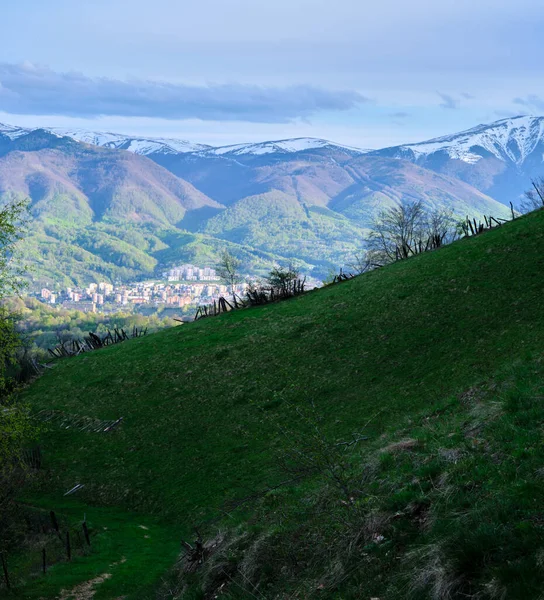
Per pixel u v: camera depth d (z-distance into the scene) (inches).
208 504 1261.1
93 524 1296.8
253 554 603.8
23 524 1352.1
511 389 741.3
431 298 1809.8
